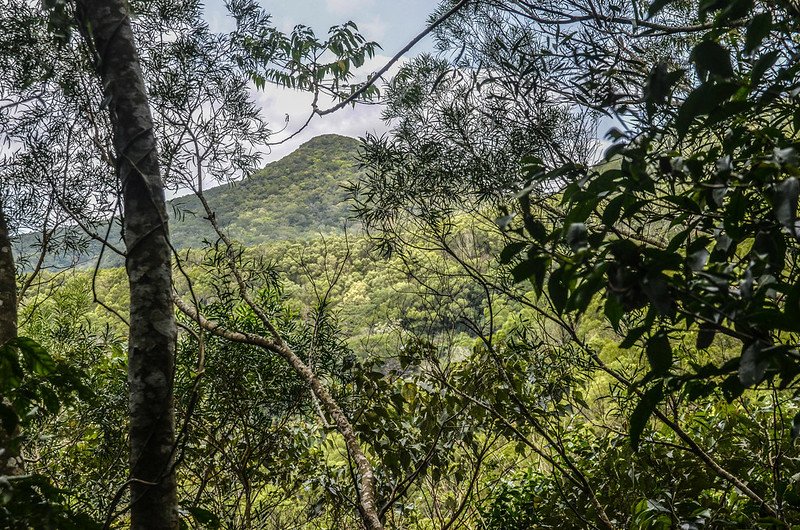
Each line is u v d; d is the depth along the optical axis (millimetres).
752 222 1026
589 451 4312
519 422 3879
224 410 4230
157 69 3293
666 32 1450
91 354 4535
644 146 952
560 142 2391
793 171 819
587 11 1737
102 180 3053
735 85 962
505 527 4621
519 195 955
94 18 2055
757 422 3309
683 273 916
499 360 3129
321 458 4781
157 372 1939
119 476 4266
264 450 4371
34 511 1463
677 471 3469
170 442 1932
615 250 834
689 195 1187
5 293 2566
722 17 956
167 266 2018
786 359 843
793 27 1065
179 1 3352
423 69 2855
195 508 2021
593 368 2885
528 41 2221
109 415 4402
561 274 927
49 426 4352
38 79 2801
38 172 2969
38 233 3334
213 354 3998
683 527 2193
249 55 3395
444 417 3578
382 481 4152
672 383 1019
